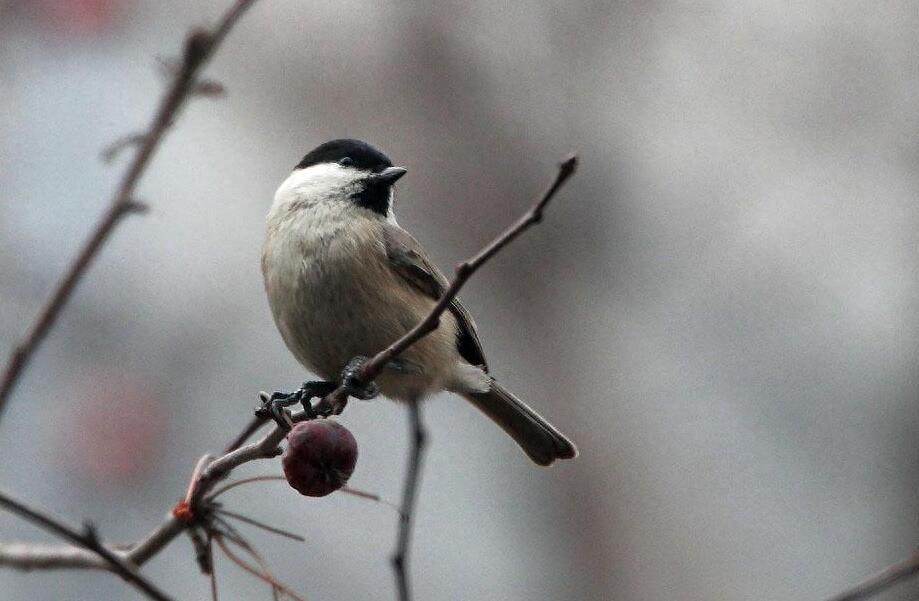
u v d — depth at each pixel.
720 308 12.96
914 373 12.02
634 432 12.96
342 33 13.38
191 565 10.23
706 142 13.20
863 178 12.73
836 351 12.45
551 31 13.30
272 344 11.55
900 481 11.91
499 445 13.38
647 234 13.32
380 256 7.43
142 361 10.35
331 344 7.45
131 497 9.42
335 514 11.27
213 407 10.69
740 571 12.16
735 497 12.62
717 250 13.09
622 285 13.35
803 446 12.42
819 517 12.16
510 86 13.44
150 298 10.85
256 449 4.93
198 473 4.96
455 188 13.50
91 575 9.58
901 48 12.62
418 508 12.96
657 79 13.20
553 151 13.42
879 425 12.12
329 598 10.47
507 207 13.48
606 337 13.38
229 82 13.03
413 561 12.56
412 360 7.43
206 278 11.59
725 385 12.83
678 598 12.09
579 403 13.06
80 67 9.88
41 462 9.37
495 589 12.45
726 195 13.12
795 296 12.74
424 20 13.38
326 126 13.23
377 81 13.40
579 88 13.32
